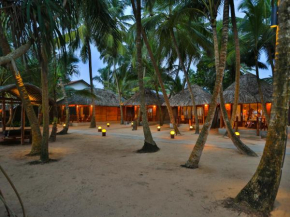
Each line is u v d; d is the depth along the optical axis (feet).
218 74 16.16
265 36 34.06
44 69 18.39
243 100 38.47
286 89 8.73
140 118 66.69
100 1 18.89
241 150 20.74
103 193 11.16
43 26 11.41
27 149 24.68
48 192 11.37
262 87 39.75
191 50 39.81
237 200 9.64
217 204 9.68
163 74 56.13
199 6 27.07
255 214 8.69
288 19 8.73
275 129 8.96
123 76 64.03
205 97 48.55
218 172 14.84
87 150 23.86
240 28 35.83
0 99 28.91
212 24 22.27
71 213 8.98
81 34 42.80
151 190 11.51
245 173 14.53
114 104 72.23
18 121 57.16
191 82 73.15
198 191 11.30
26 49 12.30
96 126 59.98
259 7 27.27
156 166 16.67
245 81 42.52
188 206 9.52
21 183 12.87
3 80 39.55
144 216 8.66
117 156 20.59
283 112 8.85
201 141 16.20
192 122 56.59
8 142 30.14
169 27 30.14
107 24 21.04
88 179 13.52
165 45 38.27
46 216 8.73
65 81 45.27
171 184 12.44
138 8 23.52
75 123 61.87
